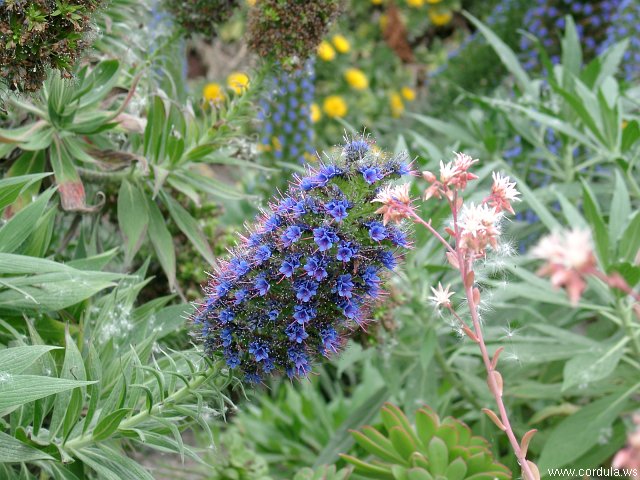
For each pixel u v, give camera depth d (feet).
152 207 2.46
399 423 2.23
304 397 3.54
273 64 2.45
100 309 2.25
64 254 2.76
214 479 2.75
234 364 1.64
